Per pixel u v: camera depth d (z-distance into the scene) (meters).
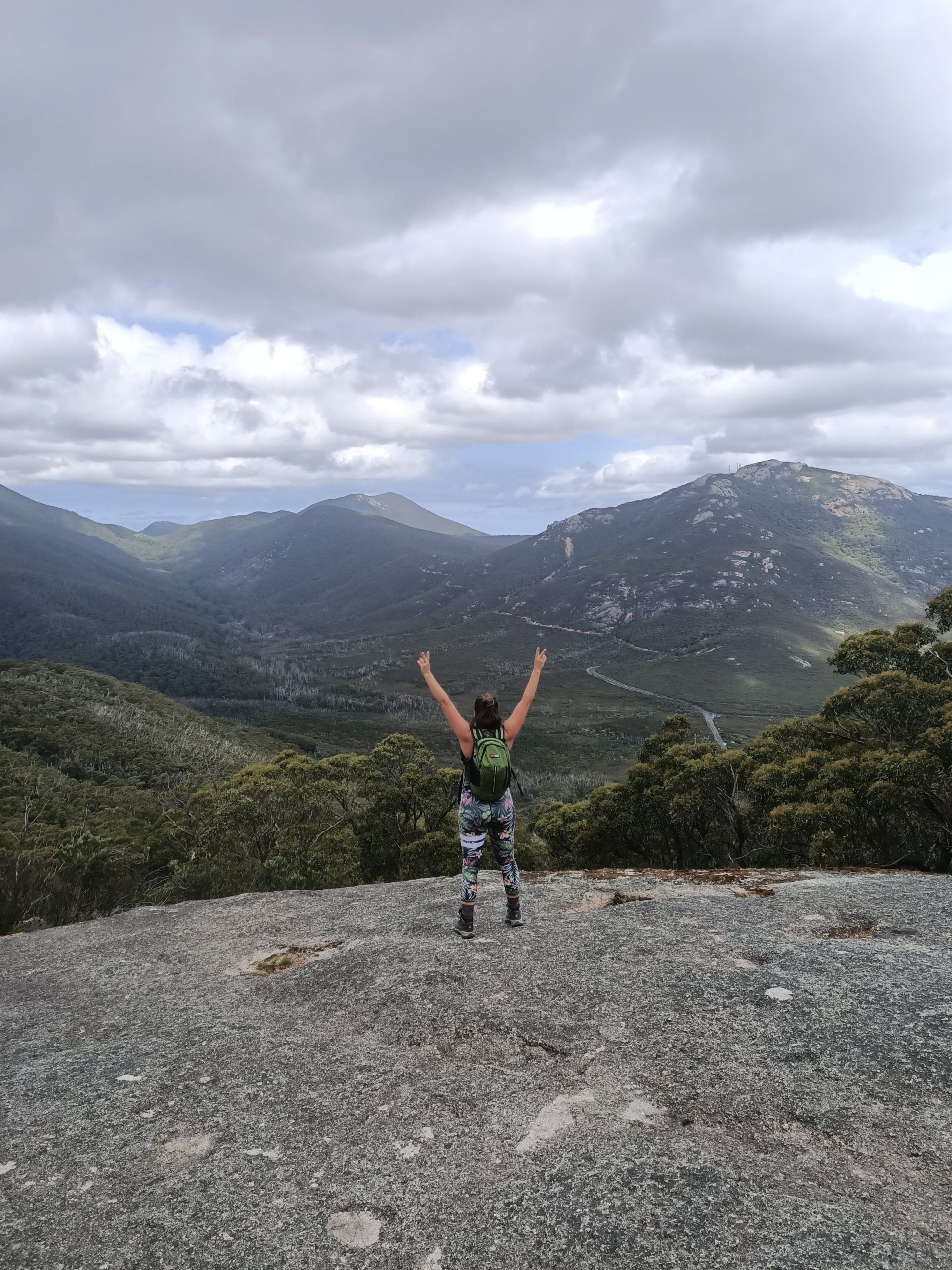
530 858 31.41
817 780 22.05
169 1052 4.44
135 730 136.62
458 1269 2.50
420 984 5.06
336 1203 2.91
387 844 32.12
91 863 11.64
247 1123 3.55
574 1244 2.56
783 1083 3.55
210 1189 3.04
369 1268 2.54
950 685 22.31
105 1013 5.31
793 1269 2.35
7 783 61.19
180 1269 2.59
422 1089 3.76
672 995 4.57
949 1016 4.06
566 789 174.62
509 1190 2.90
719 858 28.39
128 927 7.66
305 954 6.35
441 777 32.53
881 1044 3.83
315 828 23.59
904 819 20.69
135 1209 2.95
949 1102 3.30
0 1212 2.98
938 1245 2.47
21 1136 3.57
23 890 10.47
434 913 7.01
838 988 4.52
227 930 7.26
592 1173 2.95
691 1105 3.44
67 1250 2.73
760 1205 2.70
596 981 4.85
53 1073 4.27
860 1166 2.94
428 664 5.72
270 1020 4.86
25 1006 5.62
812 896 6.77
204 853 17.23
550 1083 3.72
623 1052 3.96
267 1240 2.71
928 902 6.42
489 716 5.72
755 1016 4.22
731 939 5.58
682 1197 2.76
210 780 38.84
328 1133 3.42
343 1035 4.50
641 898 7.29
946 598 25.80
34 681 155.50
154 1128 3.56
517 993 4.77
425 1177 3.04
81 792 70.88
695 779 26.61
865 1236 2.51
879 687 23.42
